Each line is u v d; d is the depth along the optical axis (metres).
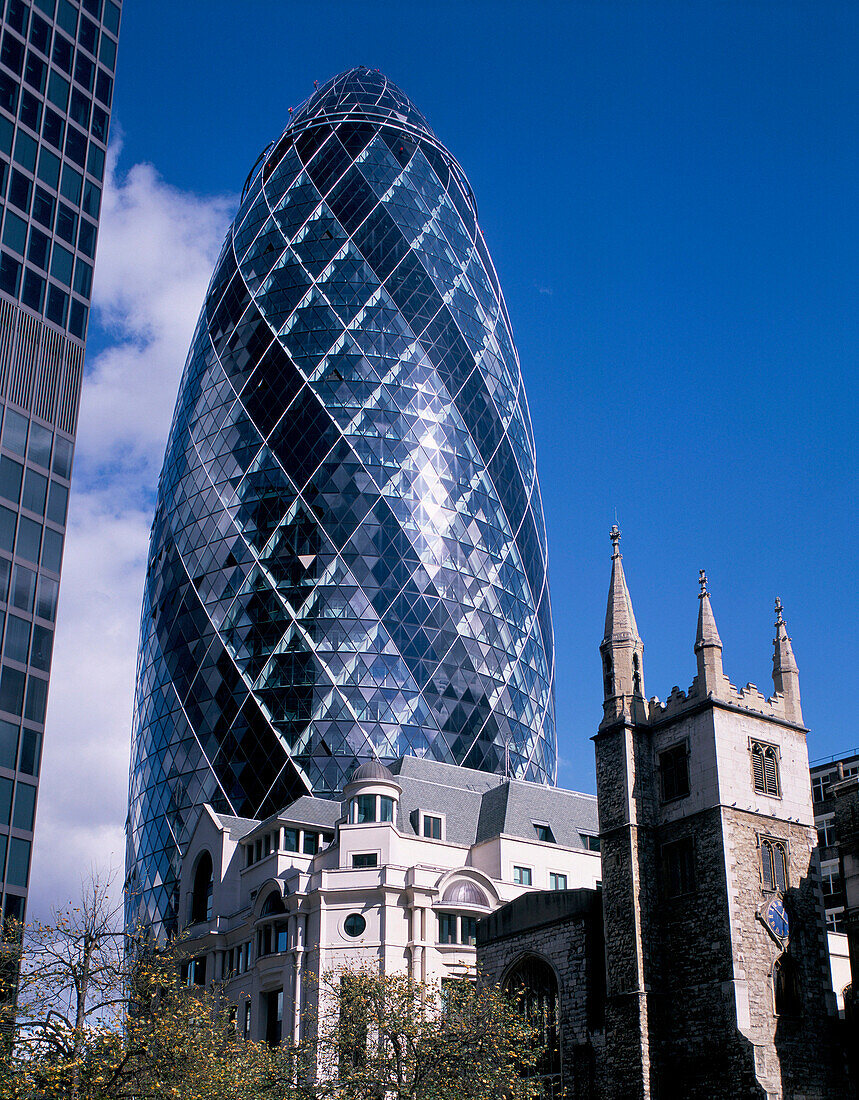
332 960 99.62
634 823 78.25
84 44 111.19
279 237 175.38
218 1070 58.81
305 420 161.12
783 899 75.75
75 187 106.06
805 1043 72.31
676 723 80.31
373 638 150.75
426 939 100.25
